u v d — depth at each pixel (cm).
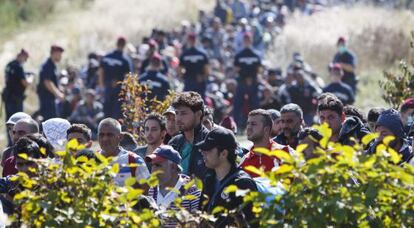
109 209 1381
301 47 6525
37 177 1422
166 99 2617
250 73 4578
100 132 1927
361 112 2256
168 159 1767
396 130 1780
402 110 2116
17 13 8975
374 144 1805
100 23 8188
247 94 4566
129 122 2609
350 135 2003
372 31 6231
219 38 6500
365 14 7069
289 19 7494
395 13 7144
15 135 2144
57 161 1520
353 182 1355
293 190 1288
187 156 1959
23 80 4078
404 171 1280
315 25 6881
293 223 1280
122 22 8275
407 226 1299
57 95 4162
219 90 4762
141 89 2652
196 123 1970
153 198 1775
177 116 1966
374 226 1308
